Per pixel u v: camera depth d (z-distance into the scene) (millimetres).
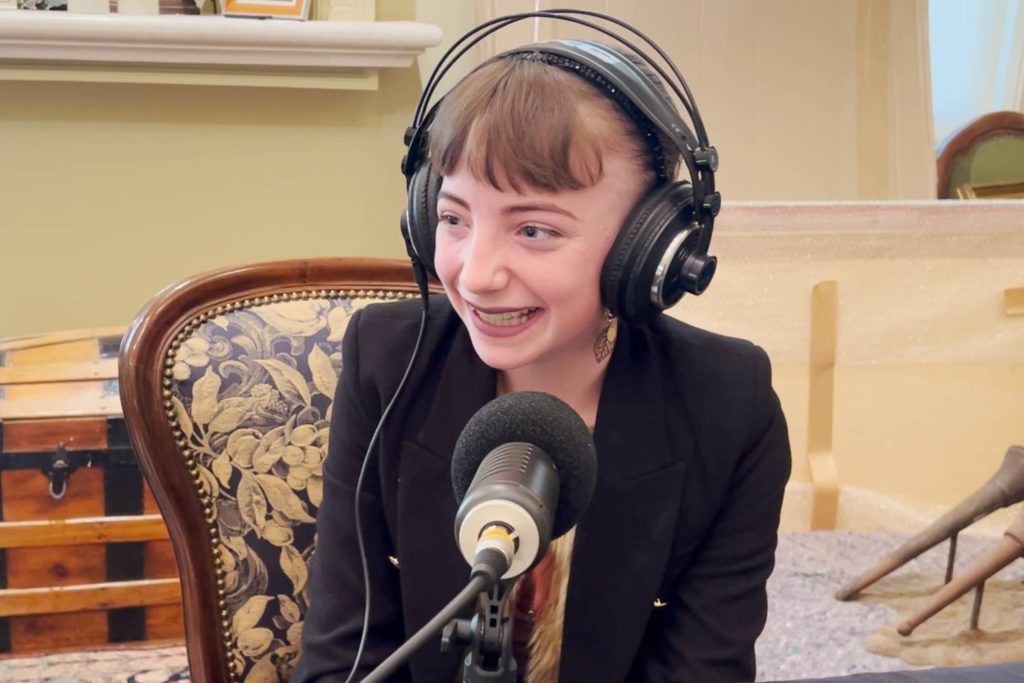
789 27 1537
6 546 1281
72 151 1516
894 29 1553
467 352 762
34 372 1314
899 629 1169
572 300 611
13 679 1285
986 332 1230
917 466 1241
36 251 1543
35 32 1338
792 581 1190
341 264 1006
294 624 956
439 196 628
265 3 1441
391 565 794
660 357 773
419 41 1453
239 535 935
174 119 1530
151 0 1438
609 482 731
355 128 1586
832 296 1206
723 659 757
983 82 1859
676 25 1503
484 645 435
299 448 947
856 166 1588
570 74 604
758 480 783
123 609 1347
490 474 443
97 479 1298
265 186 1584
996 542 1203
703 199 610
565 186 581
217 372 921
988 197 1642
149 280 1586
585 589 748
